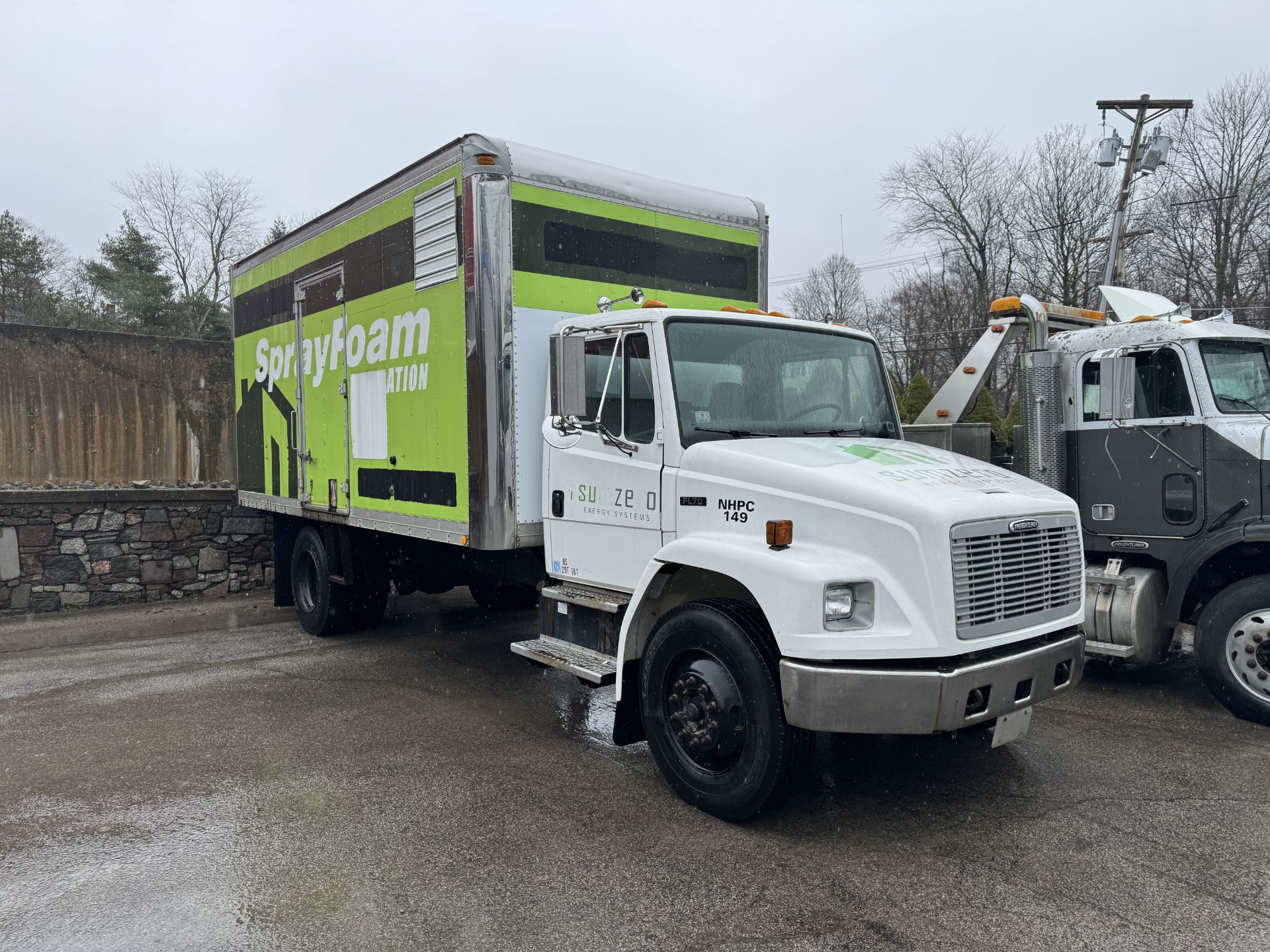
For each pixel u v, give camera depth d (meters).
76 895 3.40
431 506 5.88
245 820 4.10
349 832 3.95
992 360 8.30
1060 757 4.87
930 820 4.04
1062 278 35.16
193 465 11.41
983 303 37.81
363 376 6.72
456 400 5.53
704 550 3.99
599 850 3.74
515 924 3.14
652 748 4.31
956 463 4.40
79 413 10.67
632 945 3.01
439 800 4.31
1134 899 3.30
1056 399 6.55
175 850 3.79
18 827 4.07
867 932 3.07
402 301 6.12
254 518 11.21
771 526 3.79
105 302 32.56
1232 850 3.71
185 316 33.50
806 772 4.22
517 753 5.02
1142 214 31.59
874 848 3.74
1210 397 5.75
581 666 4.69
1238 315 29.36
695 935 3.07
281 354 8.20
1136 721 5.51
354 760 4.92
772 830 3.94
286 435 8.22
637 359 4.59
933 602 3.51
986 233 37.91
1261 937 3.03
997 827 3.96
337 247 7.04
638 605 4.36
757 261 6.59
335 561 7.93
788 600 3.62
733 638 3.85
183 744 5.23
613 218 5.74
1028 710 3.97
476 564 6.52
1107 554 6.33
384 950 2.99
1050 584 4.00
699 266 6.21
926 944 3.00
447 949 2.99
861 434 5.04
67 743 5.30
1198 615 6.08
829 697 3.54
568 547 5.08
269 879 3.50
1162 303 6.82
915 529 3.54
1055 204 35.06
